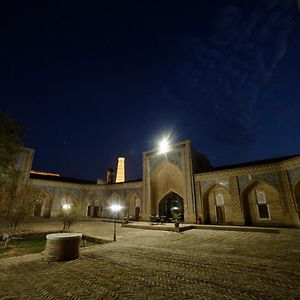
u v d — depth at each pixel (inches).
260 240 358.0
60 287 158.6
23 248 382.3
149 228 572.1
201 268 197.2
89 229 569.6
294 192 519.5
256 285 151.5
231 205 641.6
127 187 926.4
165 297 135.6
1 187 520.7
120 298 136.6
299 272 178.7
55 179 967.0
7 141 490.9
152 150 863.1
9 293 149.4
